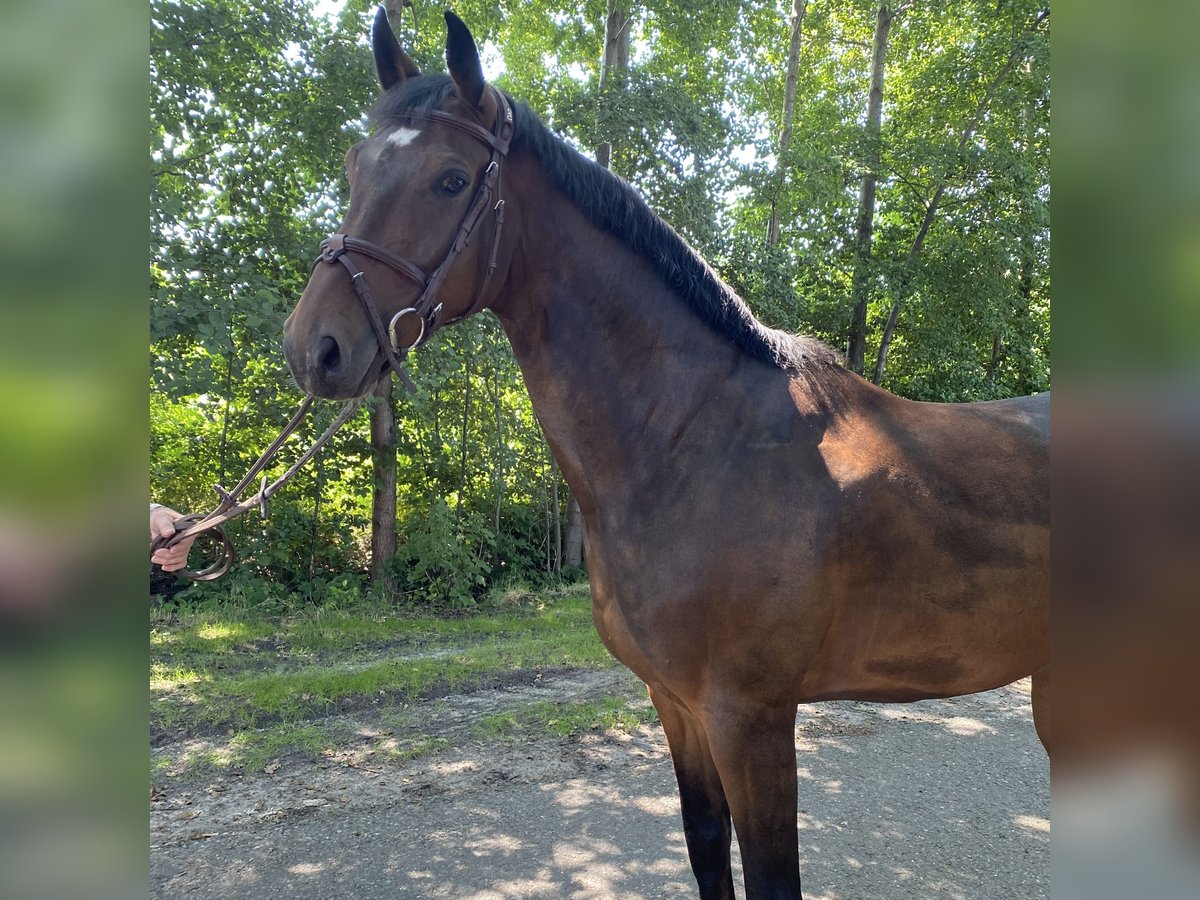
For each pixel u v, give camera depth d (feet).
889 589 5.04
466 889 7.70
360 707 12.86
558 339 5.46
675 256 5.61
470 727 11.98
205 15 18.66
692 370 5.41
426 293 4.86
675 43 30.73
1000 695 14.19
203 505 22.70
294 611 20.13
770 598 4.84
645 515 5.22
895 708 13.39
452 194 4.95
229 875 7.93
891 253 34.24
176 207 17.30
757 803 4.94
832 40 39.42
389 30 5.77
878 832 8.98
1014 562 5.04
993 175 31.86
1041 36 31.04
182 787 9.85
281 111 20.25
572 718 12.21
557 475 26.91
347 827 8.92
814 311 34.19
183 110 18.80
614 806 9.48
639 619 5.17
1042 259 32.68
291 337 4.67
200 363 18.06
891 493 5.05
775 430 5.24
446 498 25.67
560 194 5.42
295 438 22.77
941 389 35.32
